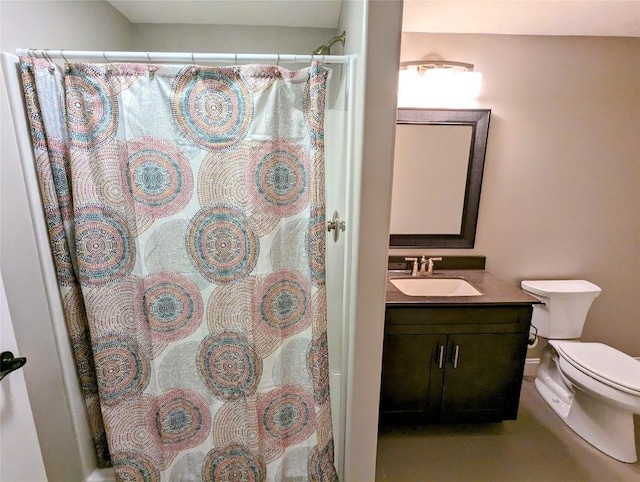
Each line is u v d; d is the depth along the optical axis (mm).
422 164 2037
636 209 2158
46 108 1145
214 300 1272
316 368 1303
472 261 2170
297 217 1251
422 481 1571
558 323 2061
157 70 1125
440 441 1810
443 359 1753
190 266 1251
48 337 1229
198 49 1969
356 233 1170
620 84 1998
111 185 1188
